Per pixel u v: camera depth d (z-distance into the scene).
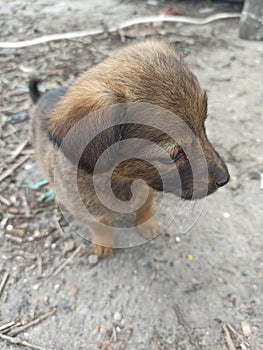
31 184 0.39
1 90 0.49
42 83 0.49
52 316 0.31
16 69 0.52
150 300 0.31
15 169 0.40
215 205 0.37
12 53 0.55
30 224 0.36
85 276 0.33
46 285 0.33
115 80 0.25
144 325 0.30
